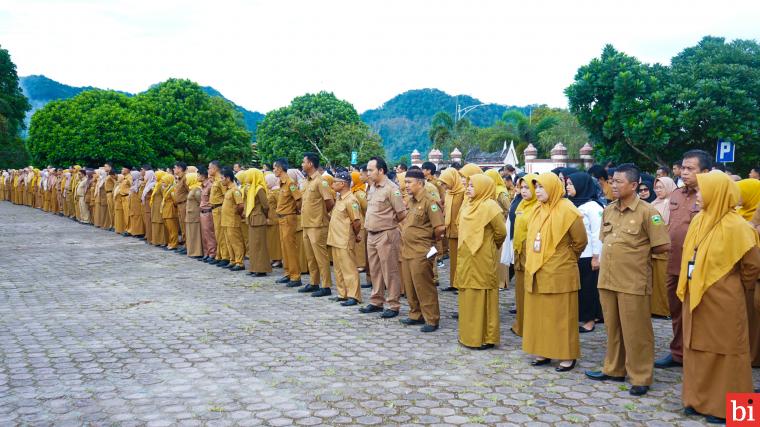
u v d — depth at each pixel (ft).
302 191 29.45
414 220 22.02
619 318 16.25
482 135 166.81
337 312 25.41
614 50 64.44
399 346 20.22
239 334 21.74
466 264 19.60
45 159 123.54
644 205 15.74
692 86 61.00
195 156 143.02
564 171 21.54
